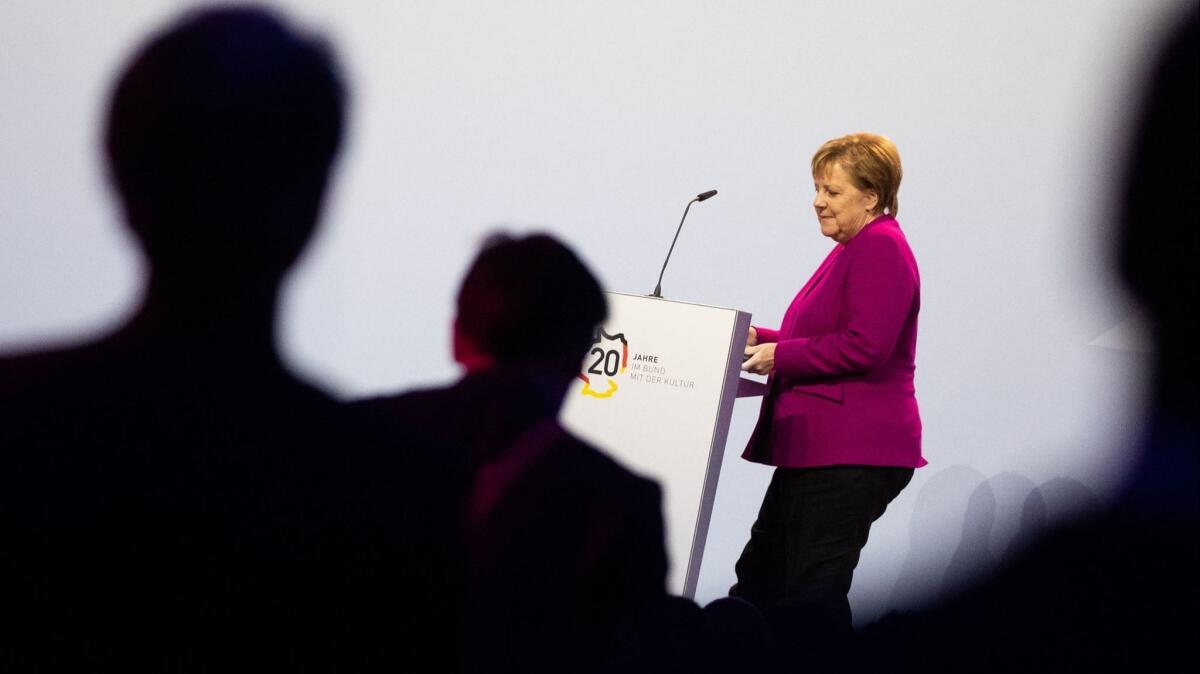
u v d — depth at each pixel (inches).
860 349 163.2
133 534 40.1
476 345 69.4
